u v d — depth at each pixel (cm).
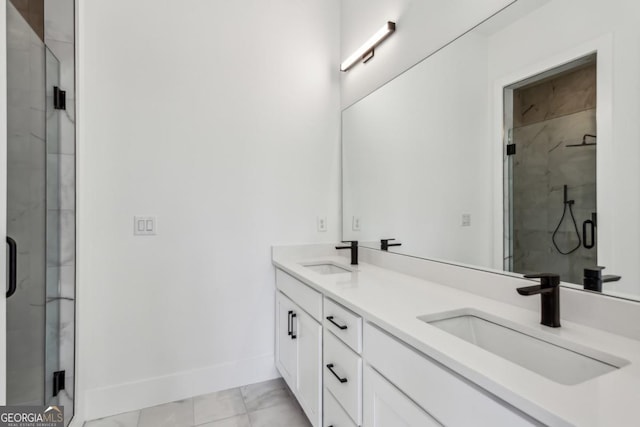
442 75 163
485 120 141
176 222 201
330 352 143
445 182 161
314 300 161
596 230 102
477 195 144
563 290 107
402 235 190
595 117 103
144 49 192
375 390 111
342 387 132
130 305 191
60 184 161
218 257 212
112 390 187
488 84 139
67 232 164
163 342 199
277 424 177
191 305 205
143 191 193
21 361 128
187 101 203
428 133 172
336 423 137
